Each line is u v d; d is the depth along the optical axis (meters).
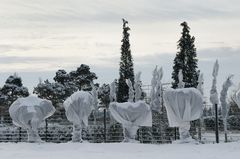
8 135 28.45
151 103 29.11
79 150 21.42
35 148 22.64
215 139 25.25
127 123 25.02
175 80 41.06
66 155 19.27
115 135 27.44
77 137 25.33
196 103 24.22
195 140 24.73
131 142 24.67
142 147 21.91
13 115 25.84
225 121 26.47
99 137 27.67
